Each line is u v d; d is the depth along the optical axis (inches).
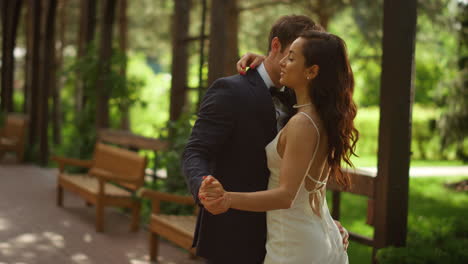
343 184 77.8
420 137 522.6
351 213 248.7
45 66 376.8
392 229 126.3
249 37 512.1
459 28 368.5
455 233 133.2
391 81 124.4
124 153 219.0
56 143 478.9
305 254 71.2
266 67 78.4
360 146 562.6
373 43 432.1
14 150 391.9
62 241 183.2
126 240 187.8
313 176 70.7
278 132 76.9
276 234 73.4
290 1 420.2
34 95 414.3
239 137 74.3
